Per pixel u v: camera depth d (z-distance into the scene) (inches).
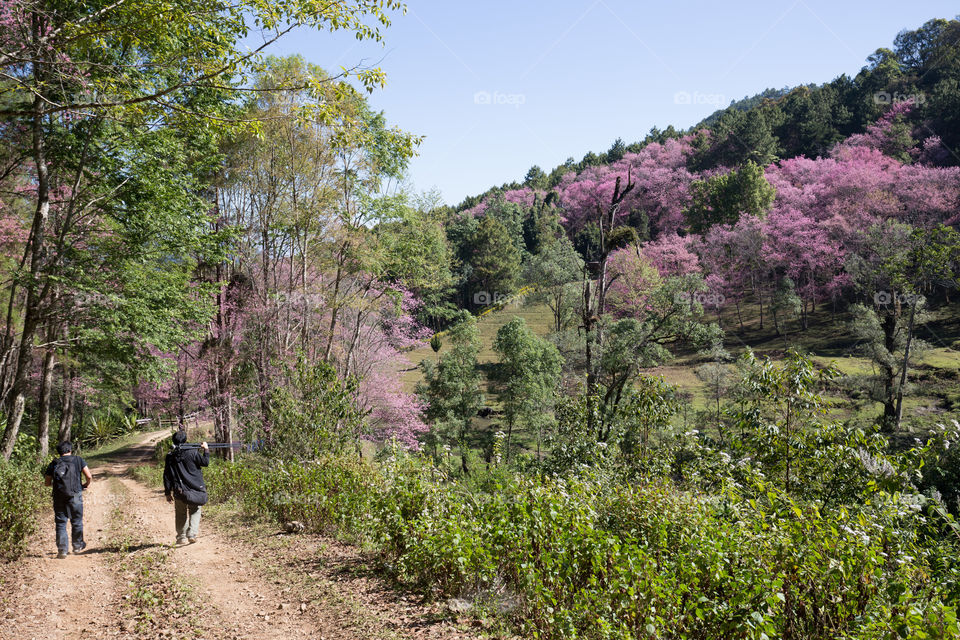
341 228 902.4
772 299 2704.2
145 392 1134.4
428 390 1708.9
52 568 264.8
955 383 1561.3
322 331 988.6
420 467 302.8
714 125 4697.3
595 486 275.7
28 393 1015.0
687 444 340.2
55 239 627.5
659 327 864.9
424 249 1021.2
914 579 168.4
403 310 1235.2
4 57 320.2
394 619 197.2
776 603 157.9
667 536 217.6
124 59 479.8
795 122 4197.8
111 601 219.5
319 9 300.8
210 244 723.4
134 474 887.7
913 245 1620.3
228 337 906.1
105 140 611.8
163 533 367.2
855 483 282.5
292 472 390.3
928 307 2252.7
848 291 2484.0
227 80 317.7
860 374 1631.4
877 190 2682.1
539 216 4505.4
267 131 767.1
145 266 679.1
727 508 228.5
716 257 2940.5
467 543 212.4
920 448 271.6
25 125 588.1
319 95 327.3
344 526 332.8
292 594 227.8
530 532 214.7
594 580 189.2
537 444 1539.1
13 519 292.4
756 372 326.3
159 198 641.6
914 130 3595.0
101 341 639.1
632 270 2369.6
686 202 3880.4
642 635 169.0
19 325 786.8
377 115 800.3
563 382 1609.3
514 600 211.8
